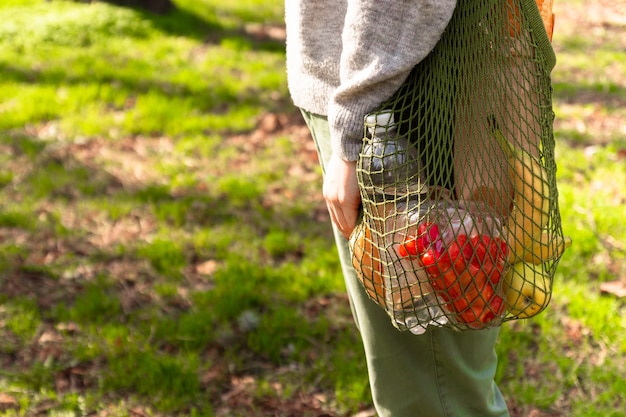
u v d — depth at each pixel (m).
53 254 3.82
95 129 5.31
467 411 2.00
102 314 3.32
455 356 1.92
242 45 7.43
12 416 2.71
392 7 1.47
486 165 1.61
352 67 1.53
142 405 2.77
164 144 5.16
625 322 3.13
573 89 6.16
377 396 2.03
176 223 4.08
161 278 3.61
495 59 1.57
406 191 1.57
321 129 1.85
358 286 1.92
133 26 7.66
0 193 4.43
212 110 5.78
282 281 3.53
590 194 4.23
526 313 1.65
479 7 1.55
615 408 2.68
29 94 5.83
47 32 7.29
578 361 2.94
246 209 4.27
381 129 1.55
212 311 3.30
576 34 7.97
